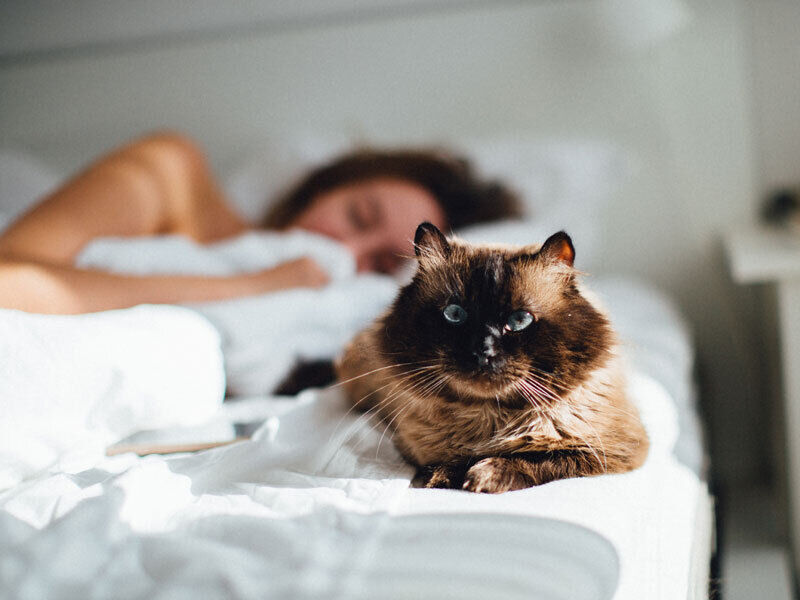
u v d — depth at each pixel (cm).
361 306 152
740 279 157
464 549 65
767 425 217
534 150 215
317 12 244
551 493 78
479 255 96
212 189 216
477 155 217
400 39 240
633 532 72
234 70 251
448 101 239
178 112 256
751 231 209
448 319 93
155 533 69
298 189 219
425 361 93
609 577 63
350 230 202
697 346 227
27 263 126
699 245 225
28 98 262
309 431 105
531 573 61
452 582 59
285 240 178
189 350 105
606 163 215
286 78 248
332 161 221
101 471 85
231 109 253
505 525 69
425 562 62
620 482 82
